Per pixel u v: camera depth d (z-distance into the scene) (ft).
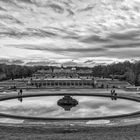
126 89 271.69
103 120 119.65
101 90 258.16
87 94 214.69
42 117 124.47
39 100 191.83
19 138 82.33
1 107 162.61
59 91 242.58
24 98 200.34
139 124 110.22
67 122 114.83
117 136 86.02
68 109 156.25
